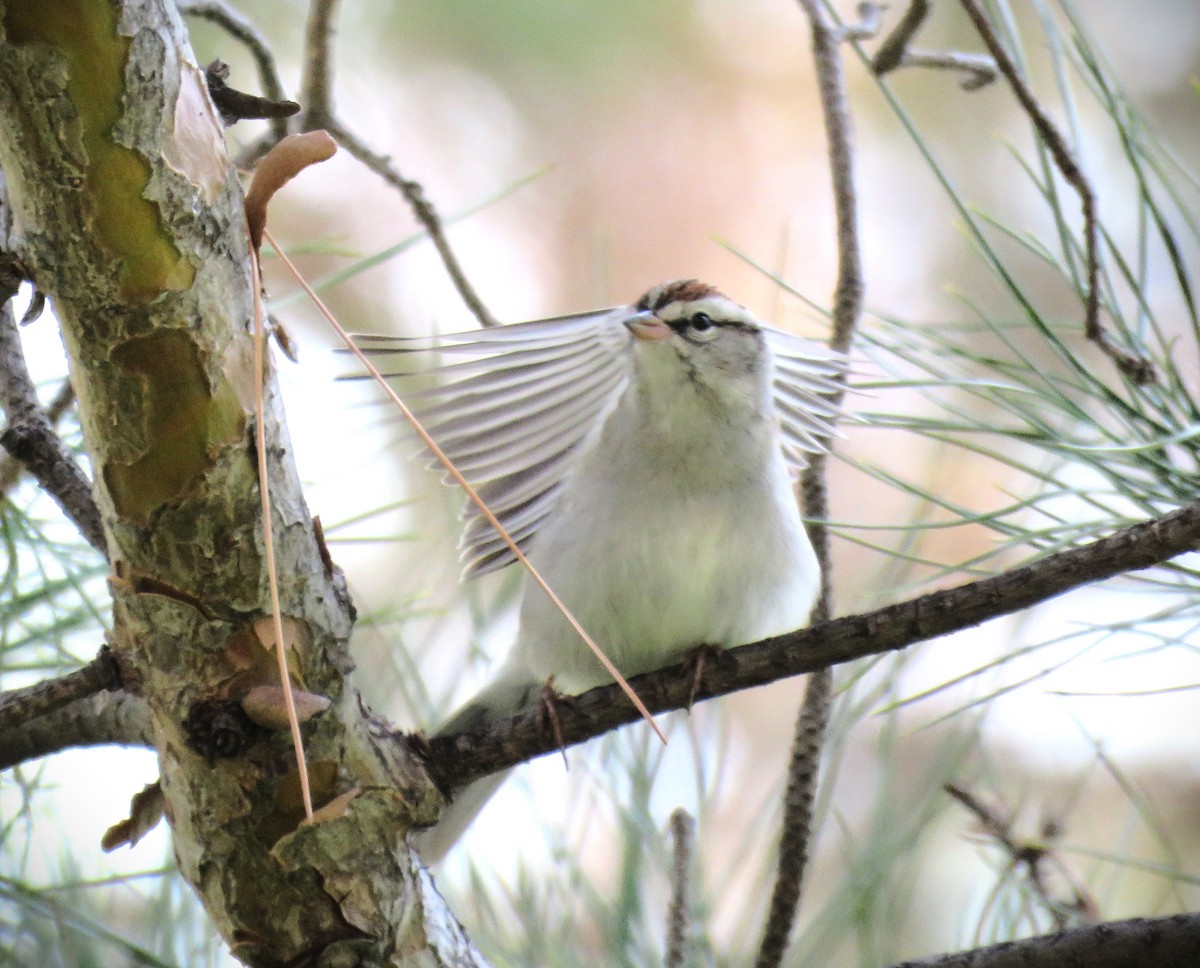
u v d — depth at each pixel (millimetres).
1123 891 6988
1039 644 4840
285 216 9078
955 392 7922
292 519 4051
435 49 9273
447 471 6277
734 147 9539
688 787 5684
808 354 6844
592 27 9383
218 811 4102
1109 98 5074
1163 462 4766
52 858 5262
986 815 5285
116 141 3539
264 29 8727
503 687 6426
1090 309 4754
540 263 9383
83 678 4086
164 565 3928
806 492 6379
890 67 6211
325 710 4094
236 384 3838
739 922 5355
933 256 9148
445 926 4391
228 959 5062
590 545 6371
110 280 3652
